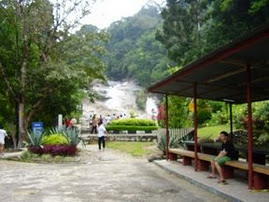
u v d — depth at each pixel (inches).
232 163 399.2
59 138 773.3
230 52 296.8
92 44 1013.8
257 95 570.3
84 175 507.8
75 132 832.9
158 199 344.8
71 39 981.8
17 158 713.0
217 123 995.9
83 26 999.6
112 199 347.3
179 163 595.8
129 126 1220.5
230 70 390.3
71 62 994.1
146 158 753.0
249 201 307.0
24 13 940.6
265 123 744.3
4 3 957.8
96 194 371.6
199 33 1814.7
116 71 3644.2
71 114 1222.3
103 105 2628.0
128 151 878.4
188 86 522.0
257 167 352.8
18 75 986.7
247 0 1069.1
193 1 1872.5
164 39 1937.7
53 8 965.2
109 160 735.1
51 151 734.5
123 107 2714.1
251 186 357.7
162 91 585.9
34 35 948.0
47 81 949.2
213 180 418.0
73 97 1091.3
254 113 777.6
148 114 2518.5
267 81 450.0
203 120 1046.4
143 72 3368.6
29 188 408.5
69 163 687.1
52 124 1101.1
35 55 1005.8
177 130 781.9
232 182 399.2
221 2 1176.2
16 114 1000.2
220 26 1226.6
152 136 1120.8
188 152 563.5
